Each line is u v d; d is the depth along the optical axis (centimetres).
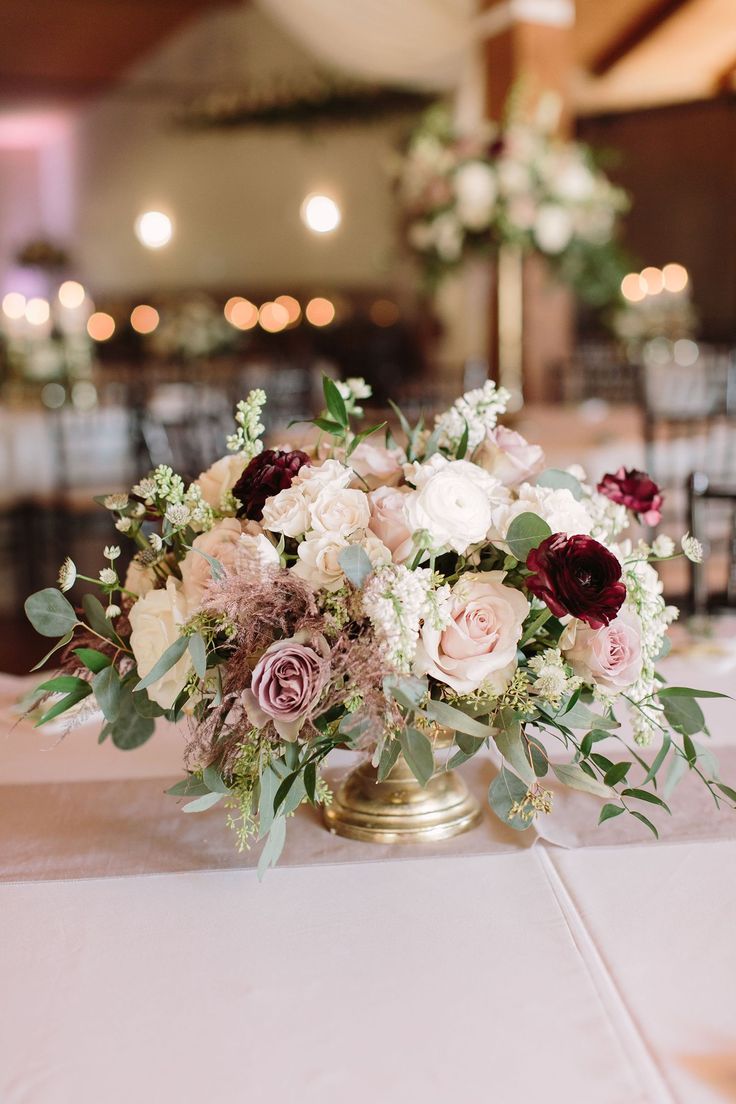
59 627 102
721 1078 72
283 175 1150
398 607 90
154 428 395
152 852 107
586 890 98
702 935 90
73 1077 73
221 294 1173
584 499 115
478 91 742
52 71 1081
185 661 97
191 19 1056
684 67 724
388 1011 80
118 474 525
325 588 96
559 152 441
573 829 110
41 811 118
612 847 106
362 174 1130
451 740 104
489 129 447
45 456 514
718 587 319
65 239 1193
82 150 1171
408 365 1066
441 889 98
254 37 1062
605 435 385
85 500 490
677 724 106
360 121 1089
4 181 1203
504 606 96
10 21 1023
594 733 103
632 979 84
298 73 1066
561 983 83
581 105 796
